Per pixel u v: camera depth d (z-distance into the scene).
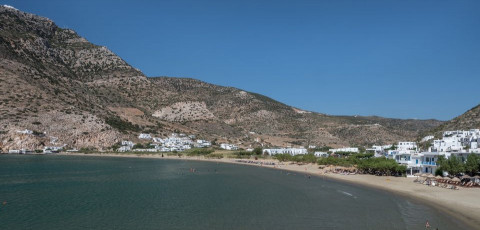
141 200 64.94
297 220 48.97
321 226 45.66
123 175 109.56
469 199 60.94
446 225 44.84
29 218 50.44
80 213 53.75
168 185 86.81
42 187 81.00
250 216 51.62
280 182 92.88
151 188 81.06
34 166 133.88
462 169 77.69
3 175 103.69
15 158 172.12
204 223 47.66
